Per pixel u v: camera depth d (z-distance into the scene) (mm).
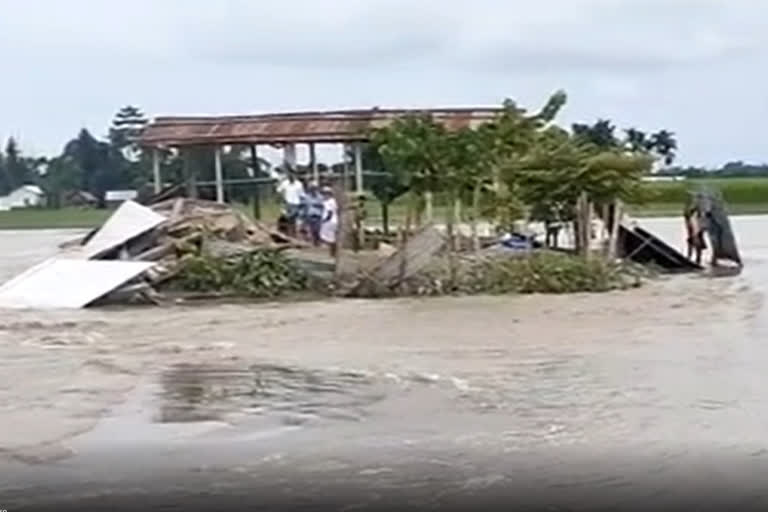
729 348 23688
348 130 48750
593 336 25844
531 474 13898
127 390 19750
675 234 57781
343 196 39312
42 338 26875
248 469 14234
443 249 35375
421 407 18031
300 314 30797
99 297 33781
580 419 16922
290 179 45938
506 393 19125
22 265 48500
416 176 39156
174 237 38750
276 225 45500
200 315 31062
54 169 121062
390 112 49656
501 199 40031
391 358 23156
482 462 14438
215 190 52156
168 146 51625
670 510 12469
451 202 39656
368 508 12766
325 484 13570
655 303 32281
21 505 12906
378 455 14852
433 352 23875
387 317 29844
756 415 17047
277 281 35094
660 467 14055
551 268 35625
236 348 24938
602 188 39281
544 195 39750
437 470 14094
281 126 50781
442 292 34875
